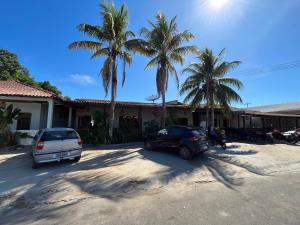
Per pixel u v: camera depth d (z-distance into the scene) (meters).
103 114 14.85
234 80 16.41
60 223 3.59
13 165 8.03
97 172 6.96
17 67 29.00
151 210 4.14
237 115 20.22
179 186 5.81
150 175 6.76
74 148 8.16
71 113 18.47
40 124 16.03
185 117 21.39
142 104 17.33
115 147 12.87
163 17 14.67
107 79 13.45
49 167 7.71
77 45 13.43
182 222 3.62
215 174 7.19
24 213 4.01
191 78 17.22
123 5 13.97
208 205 4.41
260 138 17.08
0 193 5.08
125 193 5.17
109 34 13.37
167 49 14.87
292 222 3.62
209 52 16.94
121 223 3.58
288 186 5.86
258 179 6.68
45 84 29.30
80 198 4.79
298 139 17.53
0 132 12.23
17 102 15.61
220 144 12.88
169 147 10.05
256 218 3.77
